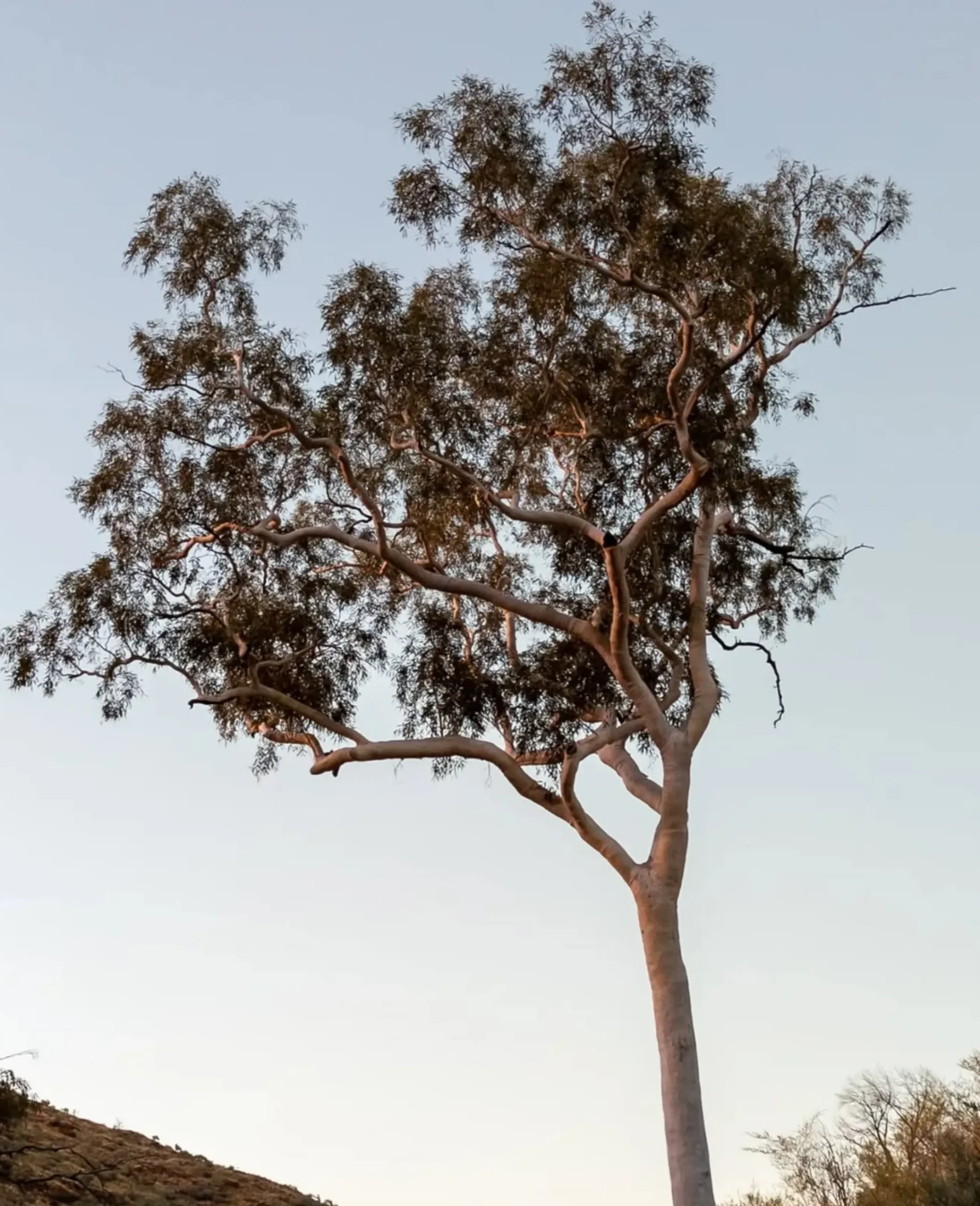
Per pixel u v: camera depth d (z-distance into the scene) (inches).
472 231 879.7
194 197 872.9
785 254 834.2
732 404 885.8
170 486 926.4
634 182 829.8
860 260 925.8
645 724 861.8
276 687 932.6
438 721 922.1
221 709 958.4
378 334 841.5
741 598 990.4
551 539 927.0
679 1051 790.5
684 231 817.5
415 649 944.3
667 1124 778.8
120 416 911.7
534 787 863.7
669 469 900.0
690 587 906.1
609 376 885.8
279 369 880.9
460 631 961.5
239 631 907.4
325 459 928.3
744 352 846.5
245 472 923.4
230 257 871.1
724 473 866.1
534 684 895.1
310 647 929.5
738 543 972.6
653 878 826.2
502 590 970.7
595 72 835.4
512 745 908.6
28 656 919.0
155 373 887.7
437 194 866.1
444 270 903.7
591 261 853.2
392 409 872.3
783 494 951.6
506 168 839.1
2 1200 725.9
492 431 895.7
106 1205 770.2
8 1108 747.4
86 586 917.2
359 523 954.1
